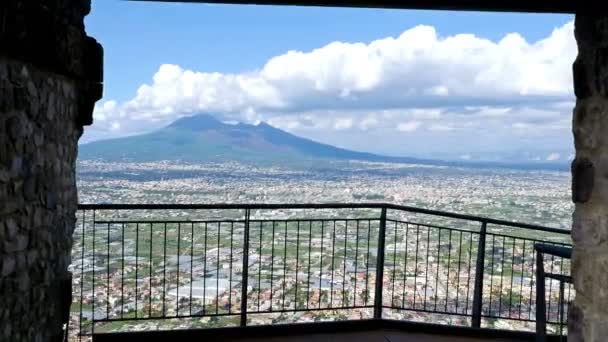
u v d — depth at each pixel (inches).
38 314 130.0
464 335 182.4
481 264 181.8
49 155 134.0
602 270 97.3
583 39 103.1
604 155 96.7
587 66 101.3
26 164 120.0
